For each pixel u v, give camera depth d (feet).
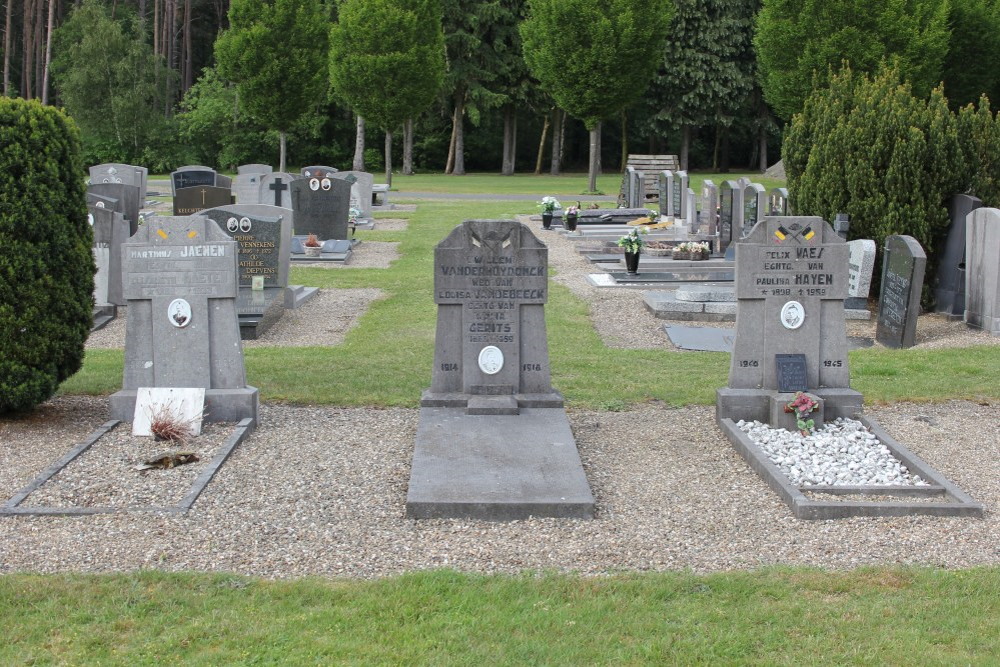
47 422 30.48
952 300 49.62
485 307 30.30
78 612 18.49
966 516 23.58
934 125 49.47
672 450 28.55
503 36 192.34
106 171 104.73
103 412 31.71
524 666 16.87
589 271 65.16
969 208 48.37
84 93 183.93
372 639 17.70
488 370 30.42
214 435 28.94
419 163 223.51
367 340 44.32
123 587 19.48
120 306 51.96
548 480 24.62
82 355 31.19
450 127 222.48
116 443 28.35
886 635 17.81
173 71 196.03
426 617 18.47
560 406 30.37
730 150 241.55
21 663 16.78
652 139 213.46
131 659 16.97
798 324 30.22
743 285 30.14
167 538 22.08
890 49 110.73
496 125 227.61
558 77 125.08
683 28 187.21
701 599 19.21
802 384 30.01
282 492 24.82
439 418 29.30
